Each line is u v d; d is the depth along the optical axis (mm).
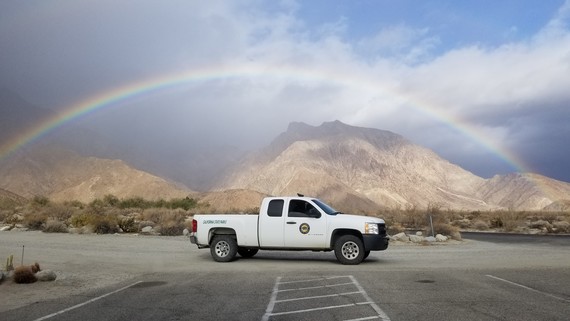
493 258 18938
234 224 17734
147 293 11570
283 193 123875
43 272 13672
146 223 36094
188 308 9773
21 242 24312
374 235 16672
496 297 10641
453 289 11648
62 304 10461
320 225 16969
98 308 9945
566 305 9805
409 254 20469
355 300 10344
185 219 42062
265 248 17453
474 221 49875
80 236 28734
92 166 136000
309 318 8797
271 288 12000
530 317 8781
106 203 70750
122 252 20844
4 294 11742
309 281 13023
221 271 15281
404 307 9625
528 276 13828
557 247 24328
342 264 16859
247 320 8711
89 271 15500
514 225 41469
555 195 138375
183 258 18938
